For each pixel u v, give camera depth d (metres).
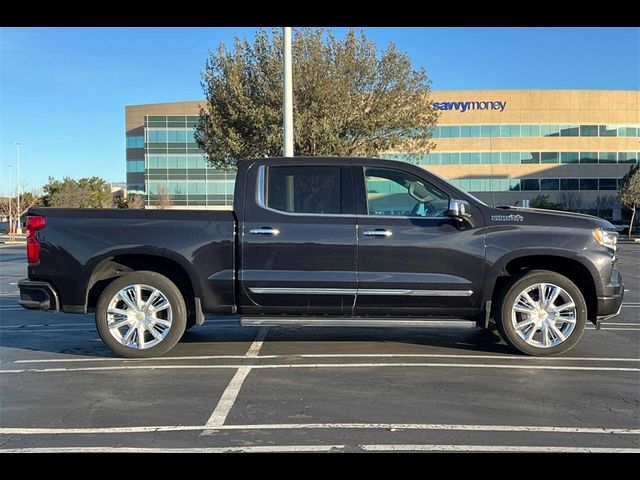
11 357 6.24
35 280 5.98
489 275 5.82
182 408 4.50
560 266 6.19
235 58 18.12
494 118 63.66
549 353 6.02
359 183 5.98
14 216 57.81
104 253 5.88
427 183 5.98
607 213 64.12
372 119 18.11
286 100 11.44
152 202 63.25
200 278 5.88
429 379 5.26
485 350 6.43
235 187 6.03
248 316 6.05
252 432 3.99
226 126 18.20
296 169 6.03
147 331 6.07
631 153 64.94
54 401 4.70
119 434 3.97
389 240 5.79
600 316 5.96
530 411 4.42
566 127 64.06
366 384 5.11
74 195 53.38
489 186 63.69
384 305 5.89
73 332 7.77
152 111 73.25
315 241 5.80
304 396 4.78
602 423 4.17
